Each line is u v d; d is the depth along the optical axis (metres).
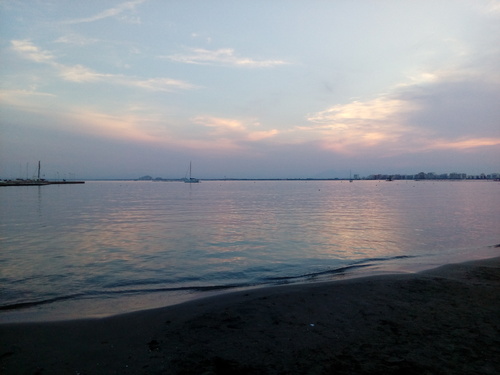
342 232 20.81
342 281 9.37
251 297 8.02
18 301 8.48
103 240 17.77
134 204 46.41
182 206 43.31
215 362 4.88
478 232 20.58
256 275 11.30
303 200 57.41
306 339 5.64
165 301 8.47
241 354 5.12
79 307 8.02
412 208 38.69
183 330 6.11
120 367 4.79
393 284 8.94
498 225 23.62
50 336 5.93
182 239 18.23
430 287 8.65
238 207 41.78
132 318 6.79
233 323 6.39
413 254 14.49
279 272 11.68
